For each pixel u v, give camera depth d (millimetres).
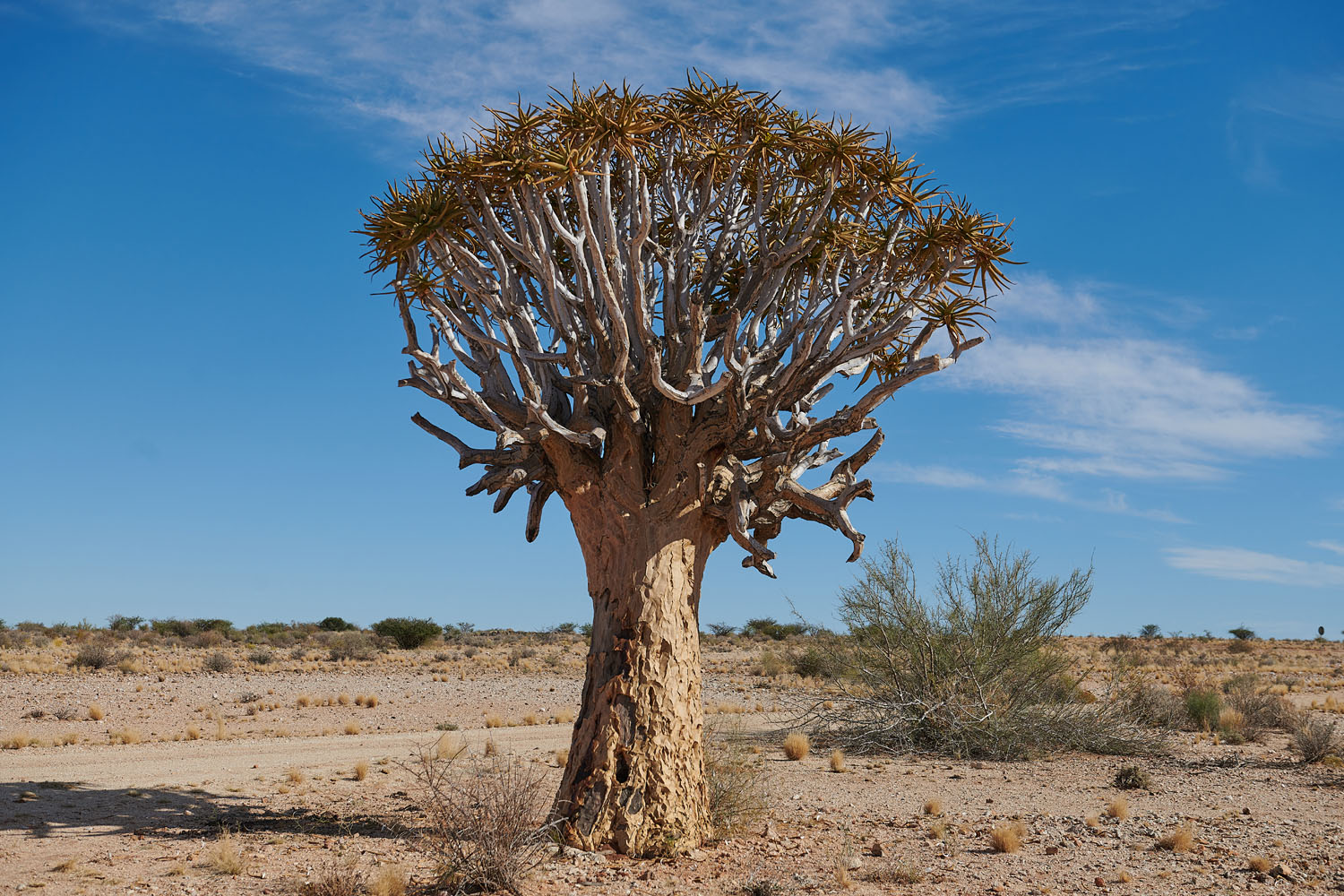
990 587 18625
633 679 8867
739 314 8445
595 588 9297
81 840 9383
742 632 69250
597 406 9539
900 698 18375
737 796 10453
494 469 9508
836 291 9930
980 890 8109
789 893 7617
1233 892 8117
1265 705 22281
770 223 10859
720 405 9125
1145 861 9281
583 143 8758
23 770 13773
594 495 9305
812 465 10469
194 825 10281
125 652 40250
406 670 38375
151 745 17422
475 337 9359
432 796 11594
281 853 8945
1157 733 19219
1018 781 14719
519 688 31469
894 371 11422
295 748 17188
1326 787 14109
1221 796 13352
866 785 14148
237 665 37531
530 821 8320
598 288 9922
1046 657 18609
